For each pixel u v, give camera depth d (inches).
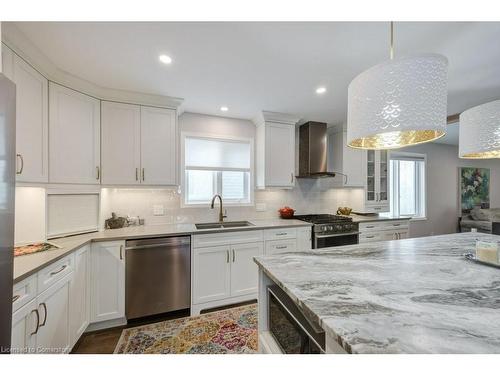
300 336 38.5
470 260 50.8
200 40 60.6
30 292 48.3
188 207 116.0
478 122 57.9
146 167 95.7
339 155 141.2
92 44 61.8
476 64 72.8
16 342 44.3
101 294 77.6
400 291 35.6
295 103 106.0
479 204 218.5
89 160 84.4
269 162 119.8
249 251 100.9
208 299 92.5
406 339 23.9
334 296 33.9
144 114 95.5
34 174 66.5
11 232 38.5
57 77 74.4
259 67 74.6
